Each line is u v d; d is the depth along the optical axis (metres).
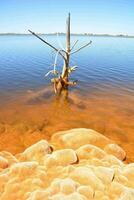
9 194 5.00
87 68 26.80
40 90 16.22
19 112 11.47
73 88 17.03
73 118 10.93
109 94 15.82
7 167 5.94
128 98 14.98
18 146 7.71
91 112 11.91
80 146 7.16
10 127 9.41
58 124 10.05
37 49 54.88
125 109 12.67
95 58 37.44
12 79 19.80
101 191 4.97
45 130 9.28
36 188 5.12
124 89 17.38
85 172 5.32
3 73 22.48
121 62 32.81
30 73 22.83
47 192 4.80
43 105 12.80
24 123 9.95
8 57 36.28
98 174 5.41
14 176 5.44
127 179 5.51
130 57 39.88
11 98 14.00
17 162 6.16
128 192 4.89
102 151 6.53
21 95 14.77
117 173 5.63
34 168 5.64
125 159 7.13
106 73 23.73
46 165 5.81
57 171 5.62
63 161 5.91
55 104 13.06
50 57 37.88
